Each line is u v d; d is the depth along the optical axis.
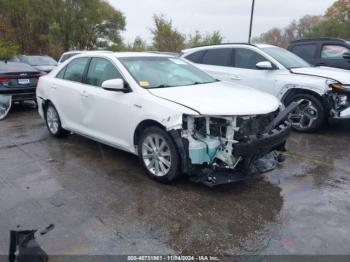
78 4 33.72
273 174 4.95
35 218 3.73
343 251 3.19
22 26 32.19
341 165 5.33
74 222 3.66
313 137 6.80
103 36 36.81
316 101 6.77
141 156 4.72
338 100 6.73
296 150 6.02
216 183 4.08
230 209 3.93
